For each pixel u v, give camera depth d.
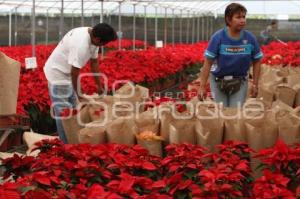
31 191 4.24
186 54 21.67
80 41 7.61
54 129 10.70
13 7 24.22
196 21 40.84
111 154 5.20
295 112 6.39
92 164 4.89
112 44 27.62
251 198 4.37
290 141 5.75
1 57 6.17
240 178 4.63
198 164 4.90
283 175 4.75
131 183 4.45
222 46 7.43
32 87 10.94
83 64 7.74
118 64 16.14
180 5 30.98
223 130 5.98
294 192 4.79
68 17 33.00
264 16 42.06
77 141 7.11
